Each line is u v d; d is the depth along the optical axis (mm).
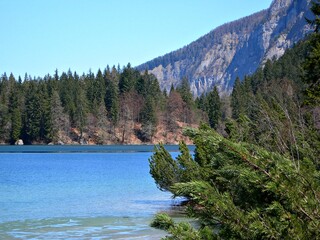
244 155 4070
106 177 38906
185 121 120812
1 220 18328
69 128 116062
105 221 18094
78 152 85125
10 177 38688
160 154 20141
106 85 132375
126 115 119188
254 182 3961
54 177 38812
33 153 81312
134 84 133500
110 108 124625
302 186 3939
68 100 121000
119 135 118375
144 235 15203
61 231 16016
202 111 122938
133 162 59094
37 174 41719
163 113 122688
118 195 26734
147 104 117250
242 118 9719
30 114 111875
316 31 14633
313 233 3723
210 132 4387
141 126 118875
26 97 116250
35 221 18094
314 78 13688
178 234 4121
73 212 20484
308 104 12484
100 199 24984
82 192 28266
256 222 3789
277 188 3857
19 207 22016
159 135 118375
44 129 112312
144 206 22172
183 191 4039
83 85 134625
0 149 92750
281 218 3752
